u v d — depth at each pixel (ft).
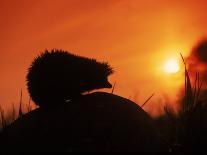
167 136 21.79
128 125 16.69
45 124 16.90
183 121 20.62
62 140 16.31
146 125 17.08
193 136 20.04
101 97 17.49
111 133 16.37
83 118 16.67
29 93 17.74
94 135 16.28
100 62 17.66
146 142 16.62
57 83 17.29
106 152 16.05
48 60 17.52
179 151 19.16
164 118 25.30
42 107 17.76
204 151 19.76
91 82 17.39
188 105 20.81
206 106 21.66
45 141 16.48
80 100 17.38
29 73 17.70
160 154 16.83
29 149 16.58
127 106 17.35
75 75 17.31
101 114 16.76
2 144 17.16
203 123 20.58
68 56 17.58
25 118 17.66
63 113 16.98
